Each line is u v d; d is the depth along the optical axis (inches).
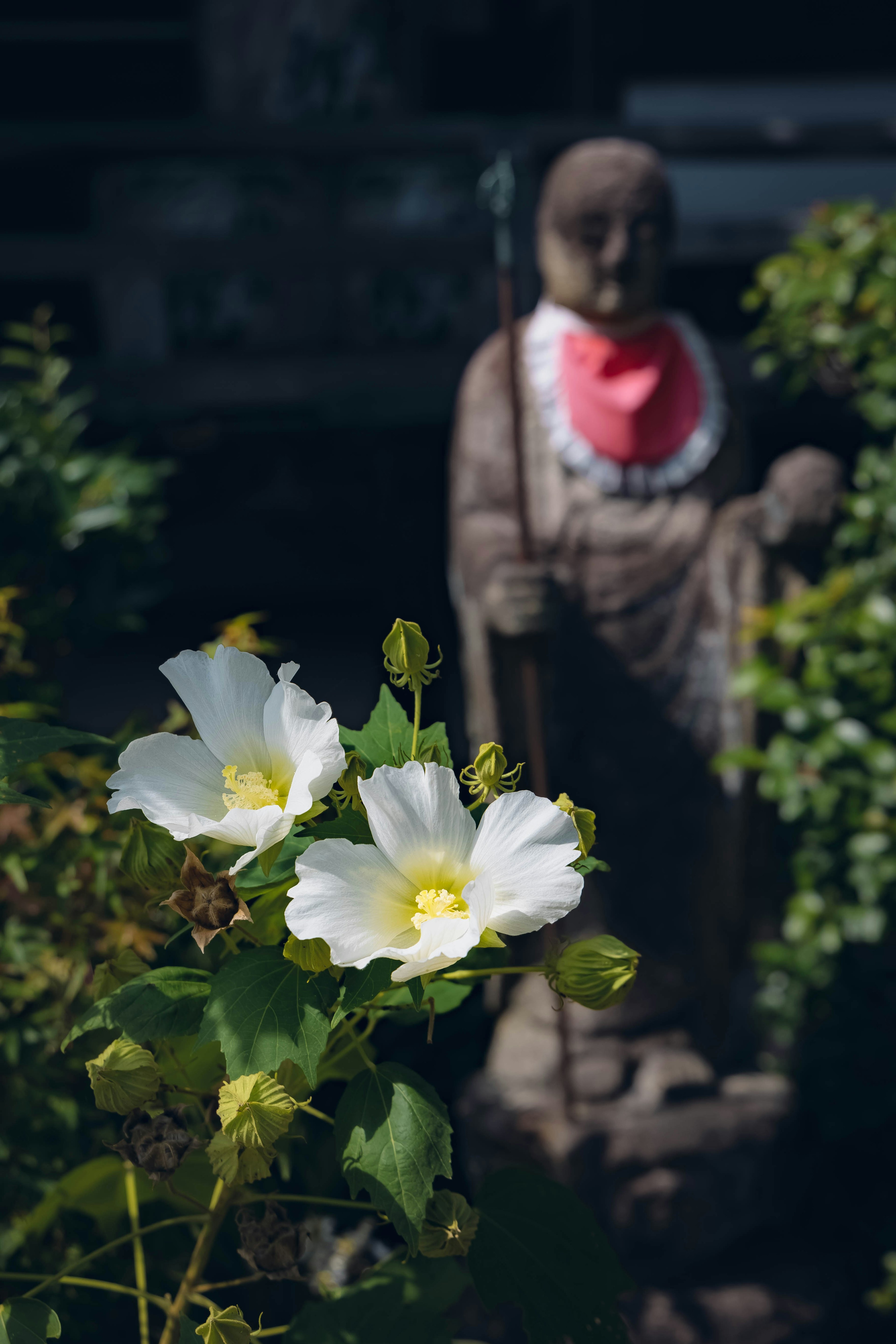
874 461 107.3
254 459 163.3
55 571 92.6
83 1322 70.1
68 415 111.6
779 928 108.0
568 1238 35.4
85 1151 76.6
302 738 28.7
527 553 89.8
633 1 159.2
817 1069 109.4
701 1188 95.7
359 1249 77.1
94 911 70.4
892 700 102.4
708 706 96.6
